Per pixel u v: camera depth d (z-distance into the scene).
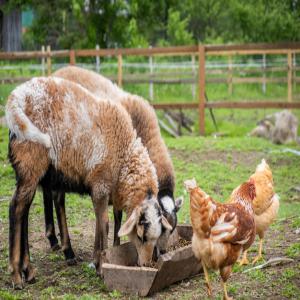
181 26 24.33
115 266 5.46
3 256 6.73
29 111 5.68
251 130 15.83
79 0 20.42
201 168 11.25
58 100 5.77
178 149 12.88
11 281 5.89
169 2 22.08
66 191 6.10
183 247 5.68
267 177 6.32
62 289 5.73
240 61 22.59
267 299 5.28
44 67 17.95
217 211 5.09
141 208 5.62
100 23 21.27
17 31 22.03
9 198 9.15
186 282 5.84
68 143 5.77
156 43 27.92
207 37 25.53
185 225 6.54
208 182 10.18
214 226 5.05
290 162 11.94
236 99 20.06
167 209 6.09
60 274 6.17
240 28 24.83
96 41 21.27
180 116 15.53
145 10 21.30
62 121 5.75
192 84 19.58
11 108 5.66
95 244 6.06
